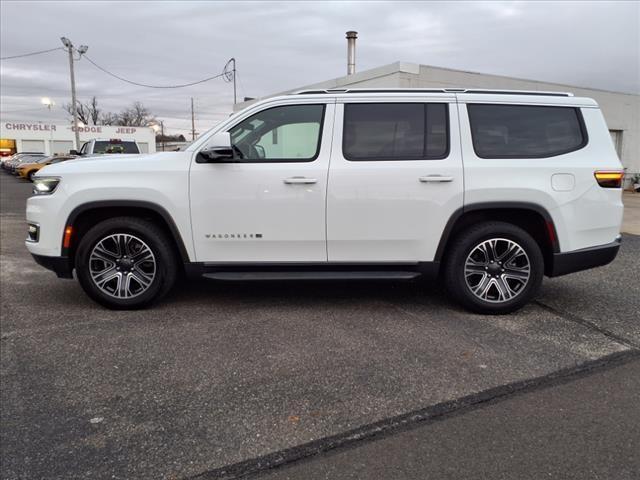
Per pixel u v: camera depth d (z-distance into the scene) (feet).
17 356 11.92
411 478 7.59
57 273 14.87
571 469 7.79
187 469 7.82
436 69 45.29
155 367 11.34
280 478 7.61
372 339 12.97
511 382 10.64
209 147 13.94
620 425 9.02
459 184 14.17
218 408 9.59
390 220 14.30
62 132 208.03
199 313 14.97
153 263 14.80
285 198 14.21
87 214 14.96
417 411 9.49
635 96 66.95
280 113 14.61
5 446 8.36
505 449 8.30
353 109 14.53
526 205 14.21
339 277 14.55
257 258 14.66
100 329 13.65
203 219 14.37
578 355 12.04
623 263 22.07
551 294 17.22
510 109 14.69
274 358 11.80
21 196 61.11
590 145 14.69
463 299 14.76
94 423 9.08
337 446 8.42
